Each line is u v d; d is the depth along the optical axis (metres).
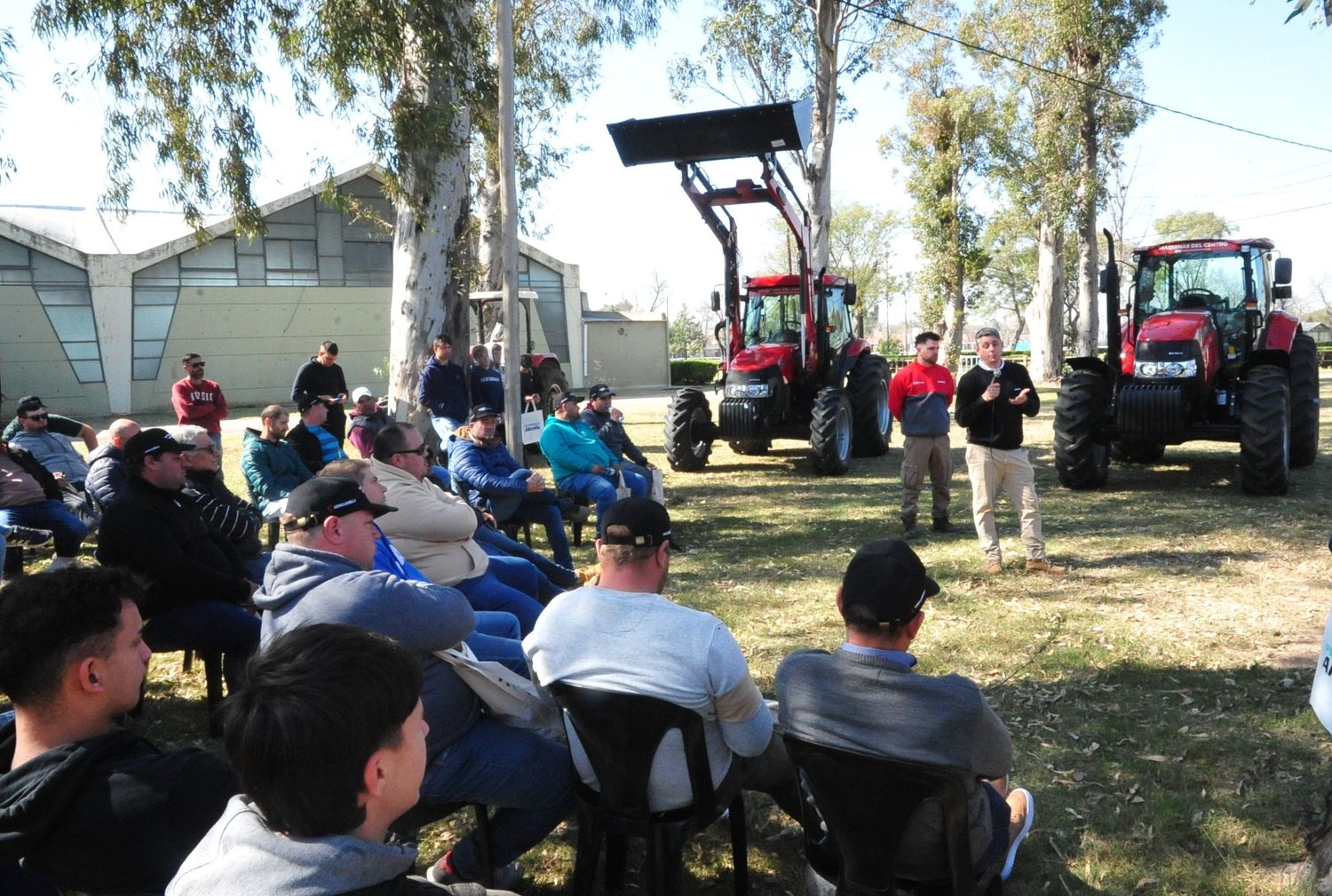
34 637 1.74
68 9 8.44
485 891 1.72
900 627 2.26
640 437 15.98
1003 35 26.08
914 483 7.57
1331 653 2.87
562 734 2.96
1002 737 2.20
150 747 1.90
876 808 2.20
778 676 2.37
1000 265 61.47
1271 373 8.67
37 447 7.32
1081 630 5.21
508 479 6.36
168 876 1.74
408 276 10.28
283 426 6.92
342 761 1.19
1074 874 3.01
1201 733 3.89
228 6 8.62
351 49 8.18
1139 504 8.61
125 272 25.94
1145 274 10.03
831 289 12.38
